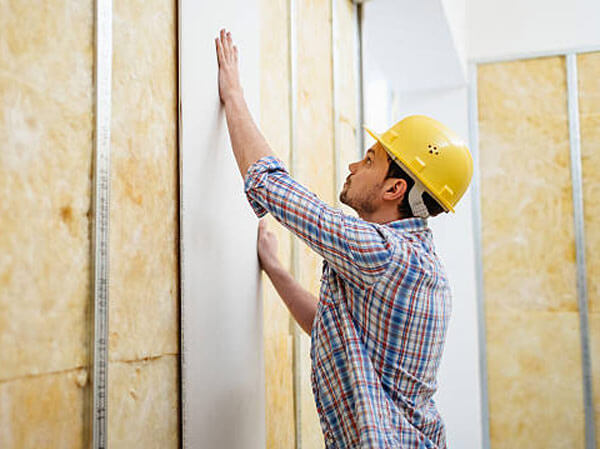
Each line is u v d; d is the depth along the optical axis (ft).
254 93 5.58
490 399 13.12
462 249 13.41
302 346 7.22
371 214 5.21
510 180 13.41
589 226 12.90
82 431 3.45
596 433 12.51
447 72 12.84
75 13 3.51
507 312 13.19
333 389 4.51
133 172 4.01
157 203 4.25
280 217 4.38
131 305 3.94
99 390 3.51
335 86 8.62
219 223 4.93
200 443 4.52
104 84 3.66
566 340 12.83
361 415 4.22
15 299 3.02
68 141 3.42
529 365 12.98
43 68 3.25
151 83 4.23
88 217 3.55
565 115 13.23
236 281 5.17
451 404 13.21
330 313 4.63
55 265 3.28
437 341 4.70
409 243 4.63
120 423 3.80
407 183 5.04
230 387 4.98
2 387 2.93
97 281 3.53
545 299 13.01
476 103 13.71
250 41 5.56
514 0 13.66
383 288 4.37
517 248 13.24
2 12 3.00
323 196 8.14
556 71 13.34
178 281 4.46
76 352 3.42
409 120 5.19
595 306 12.72
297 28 7.48
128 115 3.98
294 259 7.04
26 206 3.11
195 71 4.69
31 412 3.10
